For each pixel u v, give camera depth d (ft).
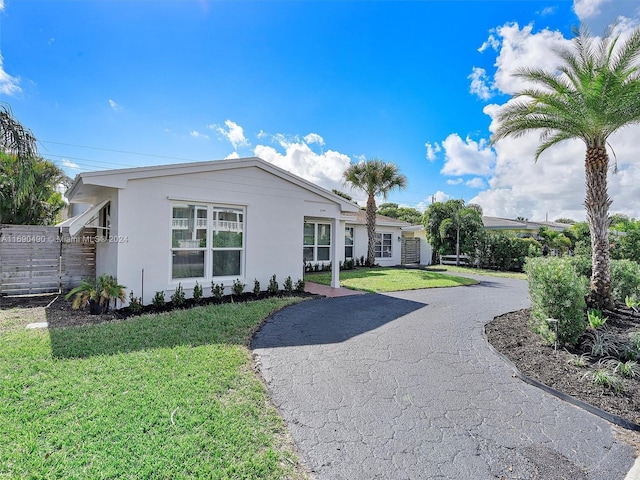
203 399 11.29
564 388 13.28
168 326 19.63
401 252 77.36
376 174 62.80
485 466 8.77
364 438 9.85
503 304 30.17
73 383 12.10
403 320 23.71
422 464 8.77
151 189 25.52
